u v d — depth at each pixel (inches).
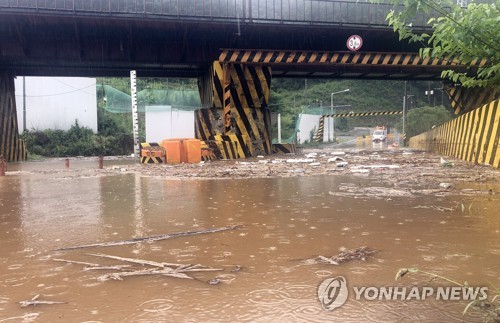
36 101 1651.1
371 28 905.5
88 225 243.1
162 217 262.8
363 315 117.6
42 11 758.5
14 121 1114.7
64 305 128.8
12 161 1103.6
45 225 245.8
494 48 147.9
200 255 178.2
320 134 2625.5
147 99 1815.9
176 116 1788.9
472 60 159.0
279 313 120.0
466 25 144.9
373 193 348.5
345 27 893.8
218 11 835.4
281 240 200.1
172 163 799.7
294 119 2588.6
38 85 1653.5
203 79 1066.7
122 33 868.6
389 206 285.3
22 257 180.9
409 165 636.7
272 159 890.7
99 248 192.9
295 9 870.4
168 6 810.8
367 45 970.1
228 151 912.9
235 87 976.3
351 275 149.5
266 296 132.3
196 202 320.8
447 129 887.1
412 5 149.7
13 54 851.4
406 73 1081.4
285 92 3388.3
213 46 940.0
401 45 981.2
